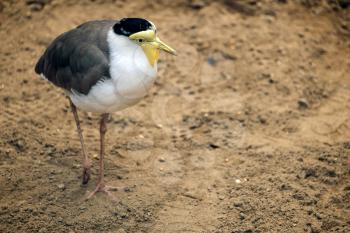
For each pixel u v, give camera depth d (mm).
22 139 11594
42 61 10781
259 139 12055
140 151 11695
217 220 10180
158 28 14711
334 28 15477
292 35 14922
